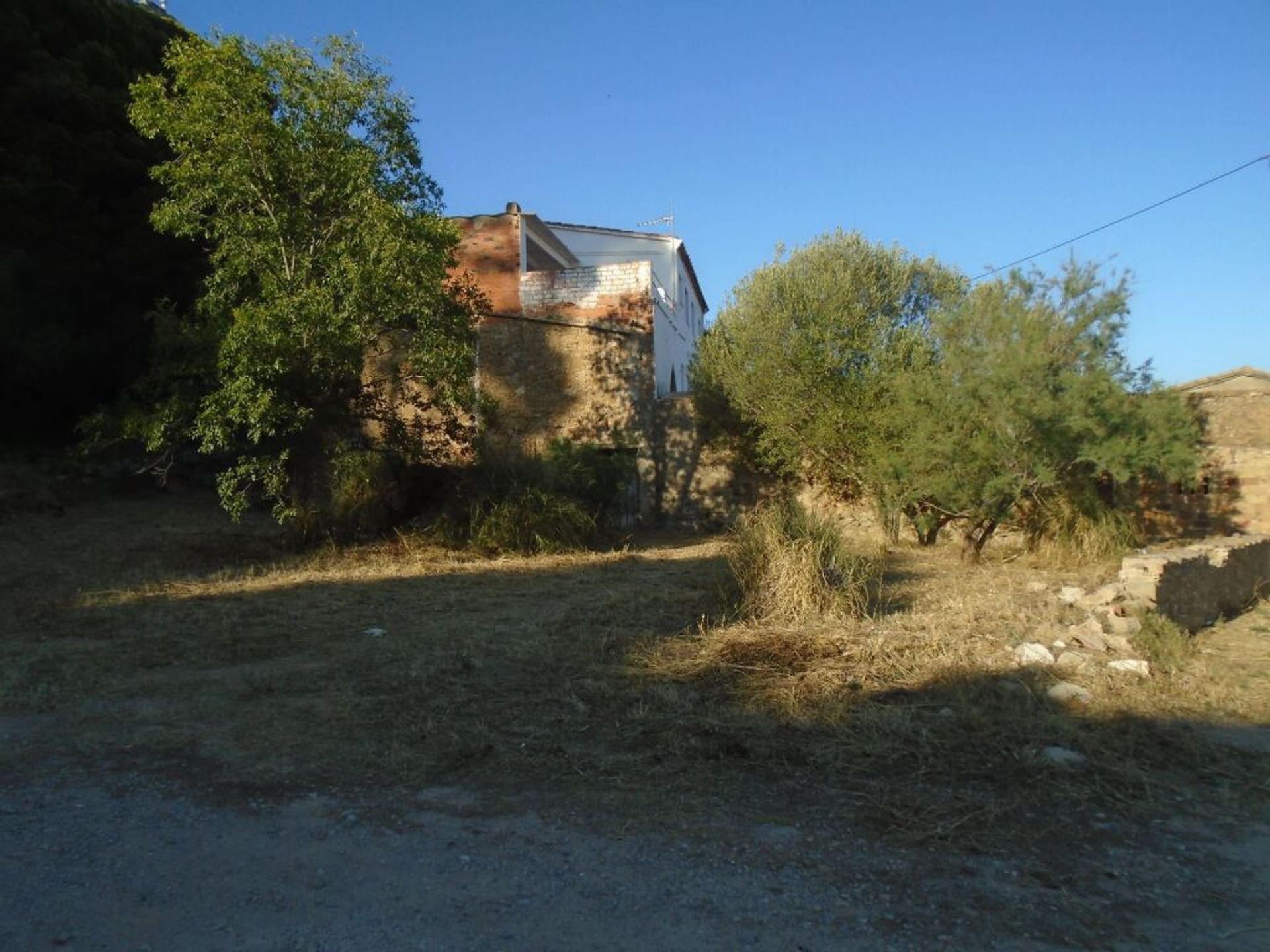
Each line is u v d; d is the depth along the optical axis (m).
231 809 4.52
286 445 14.13
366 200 12.60
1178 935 3.36
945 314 13.34
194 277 19.17
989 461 12.79
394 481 15.59
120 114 18.17
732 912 3.51
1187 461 12.08
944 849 4.05
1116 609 8.27
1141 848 4.08
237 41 12.41
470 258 20.62
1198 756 5.15
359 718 5.90
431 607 9.98
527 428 19.73
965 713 5.81
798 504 10.46
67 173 17.39
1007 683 6.38
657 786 4.77
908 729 5.51
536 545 14.89
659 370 22.09
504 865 3.91
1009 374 12.12
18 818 4.40
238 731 5.70
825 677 6.52
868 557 12.14
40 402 18.14
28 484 16.48
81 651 7.82
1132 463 11.93
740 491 19.33
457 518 15.13
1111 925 3.42
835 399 16.39
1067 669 6.73
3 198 16.34
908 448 13.75
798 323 16.89
